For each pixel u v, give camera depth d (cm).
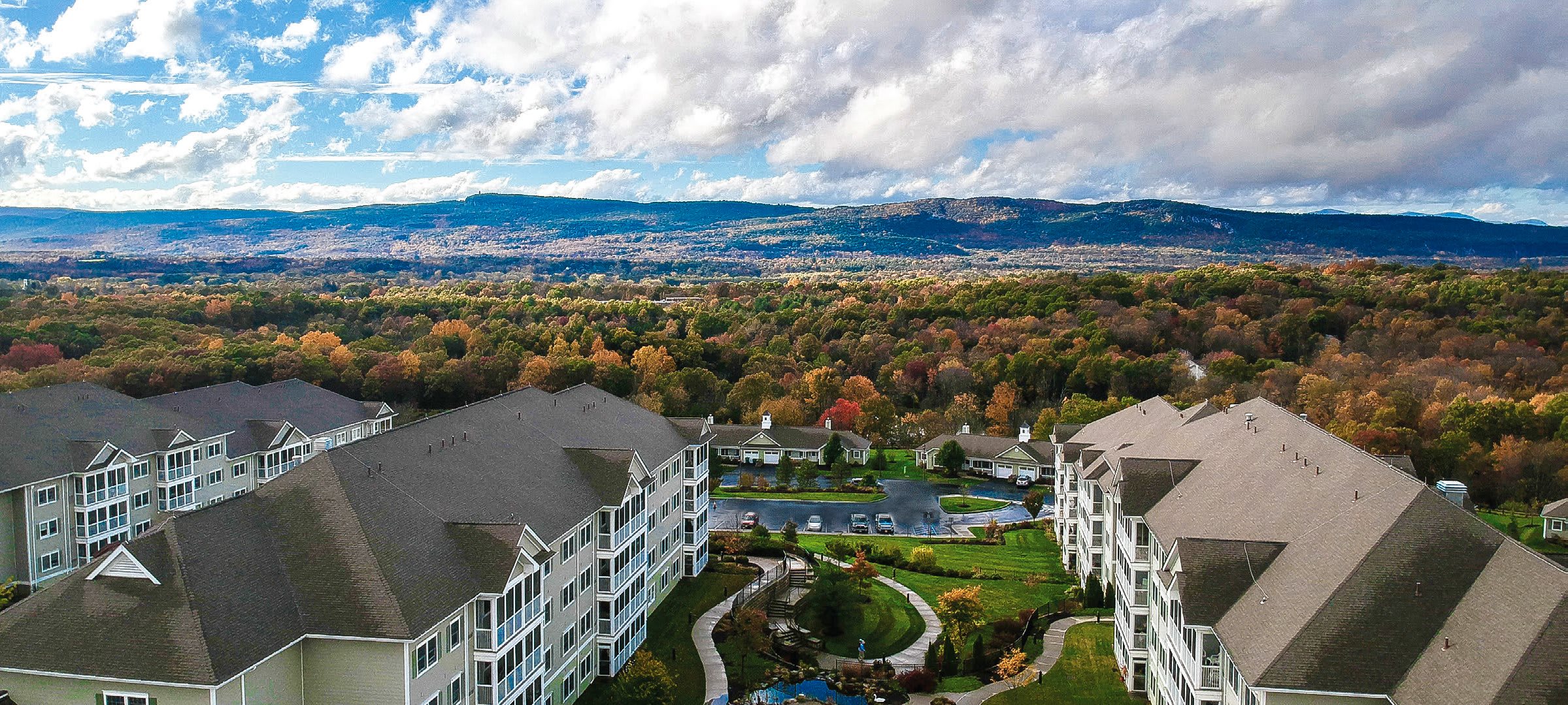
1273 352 14762
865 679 5138
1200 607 3941
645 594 5788
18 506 6291
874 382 14712
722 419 13000
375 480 4097
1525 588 3216
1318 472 4497
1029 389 13850
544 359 13688
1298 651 3381
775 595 6569
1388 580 3506
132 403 7600
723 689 5031
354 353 13188
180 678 3091
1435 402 10638
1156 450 6438
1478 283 16212
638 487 5484
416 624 3462
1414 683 3238
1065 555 7456
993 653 5375
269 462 8506
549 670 4544
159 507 7381
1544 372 11850
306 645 3500
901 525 9081
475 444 5012
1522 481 8931
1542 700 2859
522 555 4047
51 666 3188
